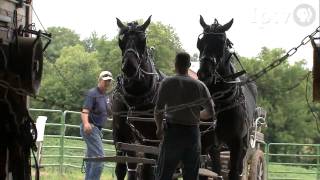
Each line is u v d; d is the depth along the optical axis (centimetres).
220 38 1068
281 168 4150
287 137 4481
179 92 851
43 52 1037
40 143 1642
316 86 923
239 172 1107
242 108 1098
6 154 934
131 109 1104
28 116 937
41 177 1756
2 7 960
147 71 1098
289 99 4531
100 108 1256
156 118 855
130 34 1090
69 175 1906
